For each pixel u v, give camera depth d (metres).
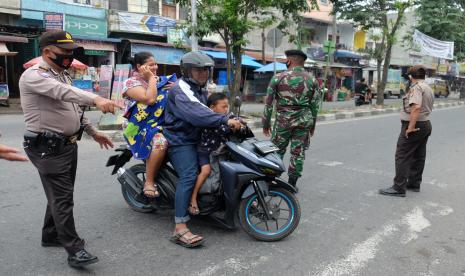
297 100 5.33
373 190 5.82
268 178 3.90
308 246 3.88
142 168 4.54
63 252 3.60
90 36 17.33
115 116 9.92
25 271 3.26
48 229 3.64
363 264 3.54
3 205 4.73
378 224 4.50
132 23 18.61
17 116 13.45
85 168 6.46
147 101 3.64
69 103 3.20
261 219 4.00
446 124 14.41
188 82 3.75
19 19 16.28
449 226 4.49
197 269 3.37
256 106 20.73
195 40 12.05
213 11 11.61
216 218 3.98
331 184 6.09
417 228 4.41
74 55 3.15
